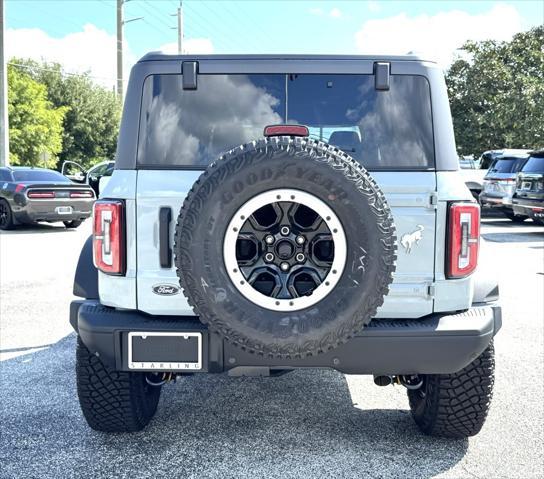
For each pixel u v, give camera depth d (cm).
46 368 465
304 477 301
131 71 306
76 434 350
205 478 300
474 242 286
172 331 280
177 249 254
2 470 307
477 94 2409
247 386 434
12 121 3772
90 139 4778
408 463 316
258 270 258
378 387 432
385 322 286
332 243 257
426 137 299
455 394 320
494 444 338
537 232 1412
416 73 303
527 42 2427
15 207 1365
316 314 252
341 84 307
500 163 1620
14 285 787
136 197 288
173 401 404
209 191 249
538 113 2209
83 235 1337
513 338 548
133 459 320
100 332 285
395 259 255
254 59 305
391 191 285
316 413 384
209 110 306
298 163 247
